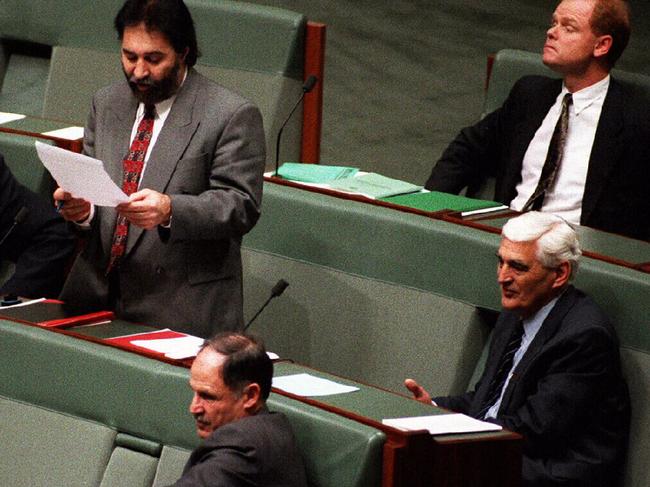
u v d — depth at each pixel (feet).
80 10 62.13
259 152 40.60
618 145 49.06
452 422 35.42
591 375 39.60
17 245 51.21
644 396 41.11
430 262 45.65
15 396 39.68
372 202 47.42
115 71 61.46
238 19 59.06
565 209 49.49
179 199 38.86
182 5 39.83
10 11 63.21
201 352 34.40
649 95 51.96
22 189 51.44
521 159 50.72
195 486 32.42
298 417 34.73
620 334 41.75
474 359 45.09
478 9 83.97
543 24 82.74
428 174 71.82
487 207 48.21
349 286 47.16
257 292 48.85
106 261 41.52
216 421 34.19
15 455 39.09
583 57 49.11
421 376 45.70
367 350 46.78
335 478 33.94
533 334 41.32
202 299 41.04
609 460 40.01
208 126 40.27
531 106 51.06
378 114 76.38
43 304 42.34
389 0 85.15
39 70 64.23
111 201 37.78
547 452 39.65
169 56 39.47
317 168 50.72
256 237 48.91
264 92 58.44
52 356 39.06
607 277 41.91
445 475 34.17
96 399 38.40
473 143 53.11
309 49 59.11
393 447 33.32
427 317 45.70
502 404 40.55
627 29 49.32
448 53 80.94
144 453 37.63
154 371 37.50
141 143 40.83
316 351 47.80
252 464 32.89
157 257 40.93
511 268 40.68
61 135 54.60
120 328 40.47
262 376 34.32
